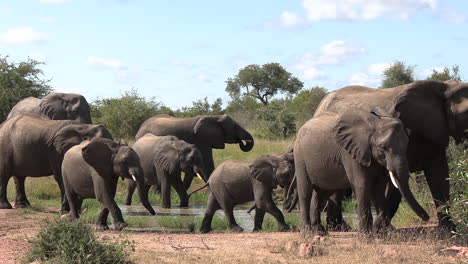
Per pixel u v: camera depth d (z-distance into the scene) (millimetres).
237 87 79250
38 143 17328
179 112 54281
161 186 20188
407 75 41219
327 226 14352
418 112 12898
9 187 21984
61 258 9766
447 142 13023
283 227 14805
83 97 24875
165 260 10266
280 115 39750
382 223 11906
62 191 17219
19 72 36812
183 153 19844
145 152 20641
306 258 10445
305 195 13078
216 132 24953
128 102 40562
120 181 23688
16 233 13234
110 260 9875
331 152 12430
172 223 15953
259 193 15031
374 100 13898
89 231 10406
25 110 25375
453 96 12922
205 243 11914
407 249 10875
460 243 11266
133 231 14398
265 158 15070
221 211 19266
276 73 78562
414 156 13383
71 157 14914
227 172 15680
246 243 11875
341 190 14352
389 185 13602
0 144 17688
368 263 9844
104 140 14070
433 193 13328
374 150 11438
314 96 48406
